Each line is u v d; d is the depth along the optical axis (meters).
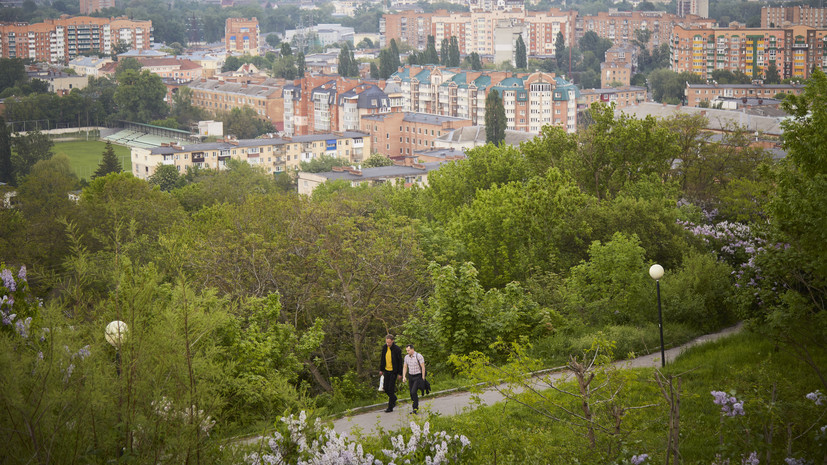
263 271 37.09
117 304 15.74
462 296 30.80
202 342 16.73
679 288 37.00
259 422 23.02
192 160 177.00
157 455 14.66
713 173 64.56
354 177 142.00
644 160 56.06
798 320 21.19
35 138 195.25
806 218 20.72
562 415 22.39
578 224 45.66
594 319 36.81
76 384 14.51
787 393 19.17
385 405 26.08
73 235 18.11
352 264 36.66
